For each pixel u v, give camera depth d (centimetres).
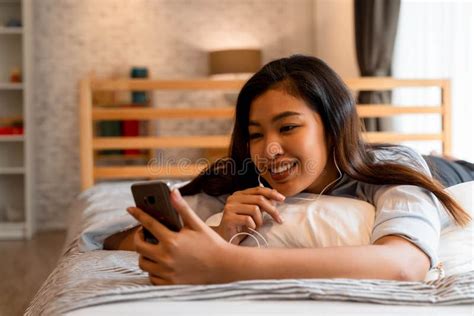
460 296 87
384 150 126
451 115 334
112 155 481
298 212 107
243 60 487
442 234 136
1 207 515
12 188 518
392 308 84
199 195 134
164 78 521
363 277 91
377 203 109
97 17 516
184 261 85
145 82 343
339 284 87
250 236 107
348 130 110
